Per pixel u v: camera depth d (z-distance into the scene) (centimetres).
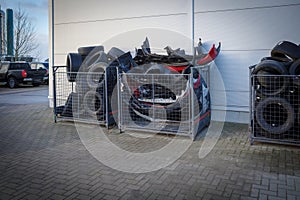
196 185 351
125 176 379
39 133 601
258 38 648
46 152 478
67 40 894
